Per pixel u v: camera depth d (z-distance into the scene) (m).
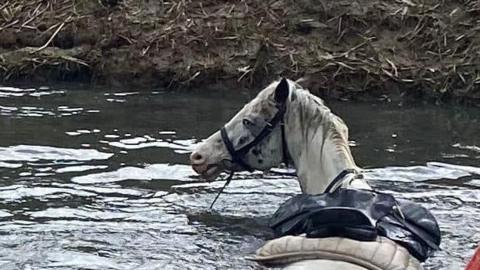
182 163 7.14
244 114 5.78
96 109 8.95
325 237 4.73
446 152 7.69
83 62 10.56
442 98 9.95
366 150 7.69
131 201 6.28
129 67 10.53
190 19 11.12
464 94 9.95
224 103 9.48
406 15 11.02
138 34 10.92
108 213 6.04
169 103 9.40
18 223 5.78
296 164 5.62
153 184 6.65
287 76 10.31
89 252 5.39
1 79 10.41
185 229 5.81
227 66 10.44
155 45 10.71
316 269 4.45
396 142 8.01
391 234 4.80
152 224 5.88
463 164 7.33
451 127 8.68
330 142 5.49
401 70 10.33
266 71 10.42
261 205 6.32
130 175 6.82
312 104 5.61
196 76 10.29
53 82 10.42
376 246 4.62
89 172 6.83
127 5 11.44
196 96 9.87
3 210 5.99
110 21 11.14
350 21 11.03
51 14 11.45
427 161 7.39
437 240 5.04
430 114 9.27
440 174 7.04
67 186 6.50
